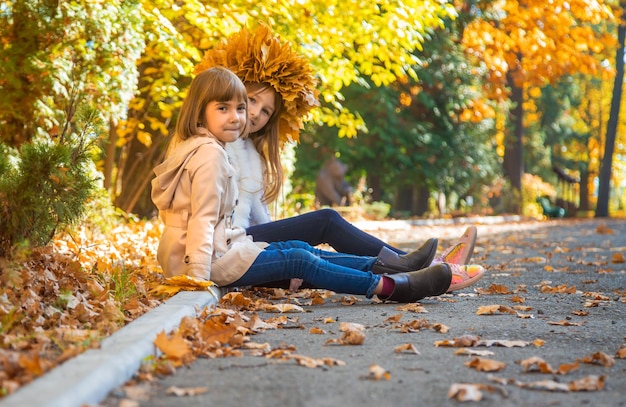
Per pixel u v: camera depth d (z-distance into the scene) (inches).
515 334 166.6
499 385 120.6
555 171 1769.2
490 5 938.1
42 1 336.5
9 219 177.0
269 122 235.5
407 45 421.7
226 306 193.9
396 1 415.5
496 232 704.4
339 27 422.3
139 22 354.9
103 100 354.9
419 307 199.9
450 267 217.9
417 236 621.6
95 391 104.7
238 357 139.4
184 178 193.5
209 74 198.2
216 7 385.1
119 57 355.9
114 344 126.8
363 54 448.5
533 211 1275.8
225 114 197.8
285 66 229.9
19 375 114.5
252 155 229.0
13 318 142.3
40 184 182.2
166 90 465.4
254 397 111.6
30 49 338.3
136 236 380.8
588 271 327.9
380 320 184.2
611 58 1403.8
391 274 212.7
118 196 539.5
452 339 158.9
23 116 337.4
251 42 232.7
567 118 1769.2
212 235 193.5
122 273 200.8
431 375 126.8
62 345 132.1
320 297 217.8
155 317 151.3
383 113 1023.6
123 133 503.8
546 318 191.5
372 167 1104.8
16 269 165.6
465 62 1012.5
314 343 154.9
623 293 248.7
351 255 215.3
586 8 601.9
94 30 339.3
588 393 117.6
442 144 1082.1
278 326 176.1
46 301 167.2
